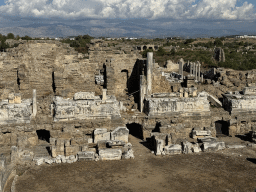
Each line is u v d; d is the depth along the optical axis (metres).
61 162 26.53
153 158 27.61
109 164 26.30
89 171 24.94
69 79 43.06
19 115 30.30
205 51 112.56
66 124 30.77
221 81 53.50
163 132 31.14
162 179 23.62
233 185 22.73
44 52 43.38
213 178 23.80
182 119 33.50
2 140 30.11
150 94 36.25
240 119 34.47
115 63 44.81
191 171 25.02
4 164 22.42
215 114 34.62
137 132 35.41
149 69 37.47
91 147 29.16
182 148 29.02
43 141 31.56
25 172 24.58
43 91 43.81
